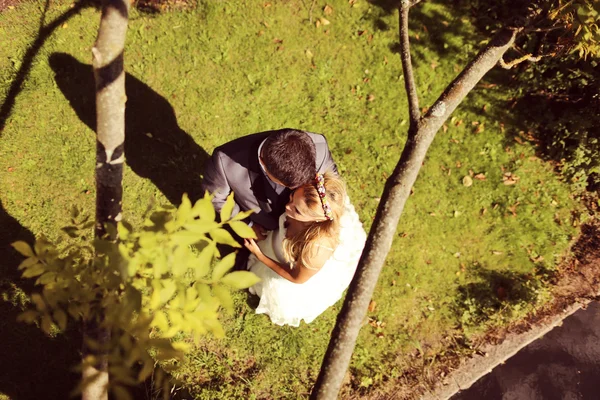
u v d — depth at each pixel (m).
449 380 4.32
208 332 4.19
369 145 5.03
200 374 4.05
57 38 4.66
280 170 2.92
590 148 4.97
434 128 2.52
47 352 3.85
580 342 4.56
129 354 1.98
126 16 1.93
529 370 4.42
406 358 4.40
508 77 5.36
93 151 4.49
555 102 5.29
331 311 4.48
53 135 4.44
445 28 5.49
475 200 5.00
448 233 4.86
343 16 5.37
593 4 2.75
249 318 4.30
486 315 4.60
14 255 4.04
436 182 5.00
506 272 4.80
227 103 4.89
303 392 4.18
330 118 5.06
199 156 4.71
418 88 5.29
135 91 4.73
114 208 2.41
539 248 4.91
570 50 3.33
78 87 4.61
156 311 2.01
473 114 5.28
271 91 5.01
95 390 2.91
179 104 4.79
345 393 4.20
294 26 5.25
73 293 2.03
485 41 5.45
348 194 4.85
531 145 5.23
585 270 4.88
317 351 4.33
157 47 4.90
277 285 3.85
